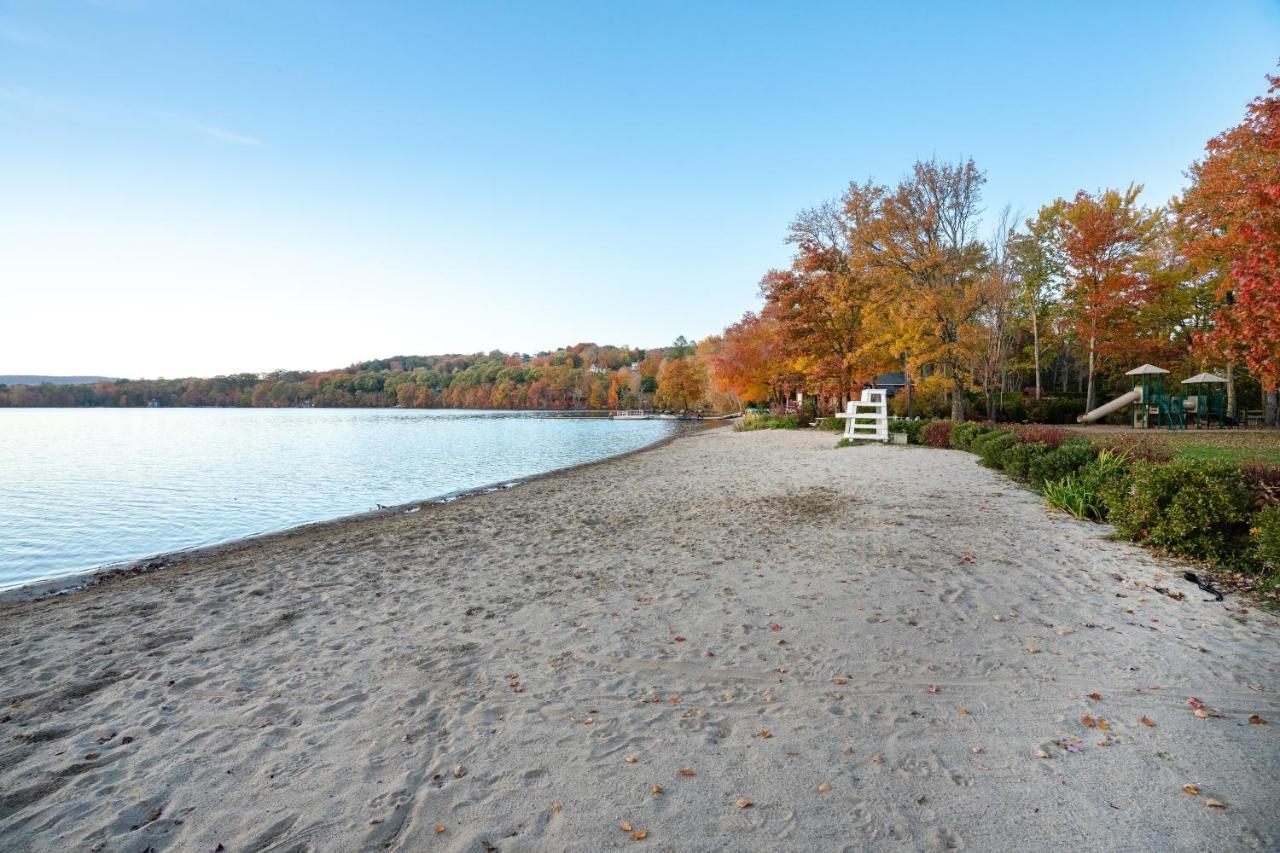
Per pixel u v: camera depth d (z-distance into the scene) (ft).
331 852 9.70
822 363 105.91
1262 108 49.14
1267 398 83.15
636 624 19.13
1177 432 73.82
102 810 10.94
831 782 11.03
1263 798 10.21
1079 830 9.62
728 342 179.73
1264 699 13.42
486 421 286.66
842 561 24.88
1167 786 10.62
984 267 106.52
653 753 12.14
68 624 21.72
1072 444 39.75
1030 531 28.73
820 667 15.70
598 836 9.84
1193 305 102.53
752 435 117.08
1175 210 89.04
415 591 23.82
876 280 100.12
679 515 36.45
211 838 10.12
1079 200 105.19
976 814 10.06
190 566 31.58
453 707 14.34
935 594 20.68
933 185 97.35
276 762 12.30
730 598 21.11
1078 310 114.73
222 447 130.72
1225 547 23.17
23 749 13.10
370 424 255.91
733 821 10.08
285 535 40.06
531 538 32.71
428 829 10.16
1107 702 13.51
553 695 14.76
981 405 112.98
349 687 15.60
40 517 50.93
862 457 61.21
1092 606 19.24
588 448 122.11
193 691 15.71
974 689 14.30
